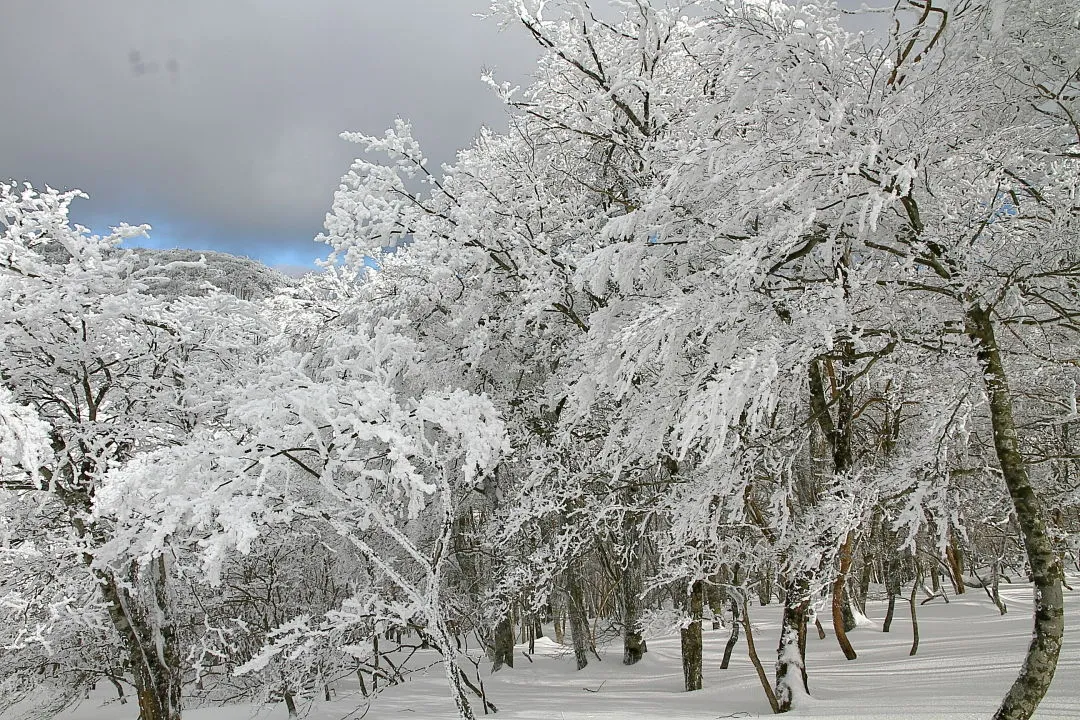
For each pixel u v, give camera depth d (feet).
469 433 27.12
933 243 19.85
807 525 25.50
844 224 20.79
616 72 30.78
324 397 26.68
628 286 23.84
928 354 22.43
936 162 19.38
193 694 47.42
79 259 32.91
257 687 40.37
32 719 41.91
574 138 34.71
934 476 21.39
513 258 33.40
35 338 32.22
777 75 20.49
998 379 18.84
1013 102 20.89
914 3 18.29
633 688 36.32
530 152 36.52
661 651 49.42
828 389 36.96
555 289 30.99
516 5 28.86
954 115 19.63
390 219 32.48
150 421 35.40
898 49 19.49
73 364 33.91
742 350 22.00
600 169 36.94
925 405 28.53
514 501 36.45
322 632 27.32
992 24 18.15
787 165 19.72
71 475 33.55
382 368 30.91
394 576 27.96
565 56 30.40
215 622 41.73
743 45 20.63
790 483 26.35
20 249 31.71
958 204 19.83
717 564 27.91
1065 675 23.38
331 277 39.58
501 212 33.68
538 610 35.91
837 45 19.77
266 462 26.16
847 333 20.04
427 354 35.29
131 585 32.89
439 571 28.48
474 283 35.83
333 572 44.14
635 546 36.17
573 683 40.42
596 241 28.58
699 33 23.85
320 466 30.40
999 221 20.79
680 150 23.21
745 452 25.61
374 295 37.06
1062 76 20.18
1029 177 22.59
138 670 34.60
